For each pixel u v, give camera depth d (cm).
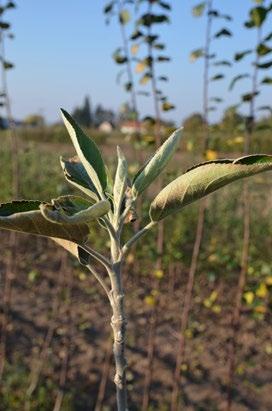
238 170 25
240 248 152
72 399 102
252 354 115
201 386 105
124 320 27
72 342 117
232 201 168
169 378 107
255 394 103
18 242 172
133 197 28
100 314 129
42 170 200
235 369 108
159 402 101
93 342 118
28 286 142
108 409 99
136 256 145
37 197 186
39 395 101
